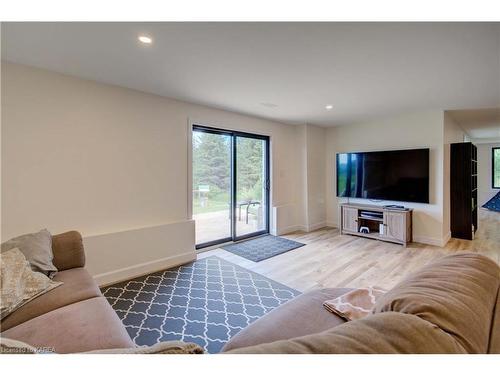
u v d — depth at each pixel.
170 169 3.23
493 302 0.81
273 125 4.65
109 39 1.83
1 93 2.15
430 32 1.75
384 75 2.50
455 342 0.57
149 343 1.75
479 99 3.30
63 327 1.21
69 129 2.48
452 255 1.13
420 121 4.04
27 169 2.27
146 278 2.78
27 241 1.75
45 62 2.20
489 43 1.89
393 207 4.24
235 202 4.17
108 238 2.65
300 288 2.57
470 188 4.19
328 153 5.35
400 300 0.77
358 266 3.13
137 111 2.93
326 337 0.58
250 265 3.19
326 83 2.71
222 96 3.14
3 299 1.32
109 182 2.74
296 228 5.04
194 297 2.37
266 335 1.16
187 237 3.30
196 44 1.91
